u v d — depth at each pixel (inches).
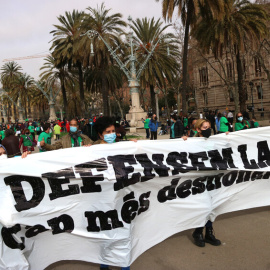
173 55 1162.6
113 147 126.0
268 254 123.3
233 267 115.0
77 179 116.7
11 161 113.4
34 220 112.3
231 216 167.8
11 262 109.5
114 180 118.3
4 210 109.3
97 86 1402.6
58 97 2896.2
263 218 161.2
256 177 157.8
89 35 1010.7
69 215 115.9
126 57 1210.0
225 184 149.9
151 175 127.8
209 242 136.3
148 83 1181.7
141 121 1043.3
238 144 156.4
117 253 113.3
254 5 797.2
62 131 1275.8
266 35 852.6
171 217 133.2
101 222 116.6
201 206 138.4
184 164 139.1
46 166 115.5
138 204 124.8
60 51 1189.1
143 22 1128.8
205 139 149.9
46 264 115.3
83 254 117.4
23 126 1135.6
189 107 2476.6
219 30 792.9
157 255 128.3
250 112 1323.8
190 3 712.4
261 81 1764.3
